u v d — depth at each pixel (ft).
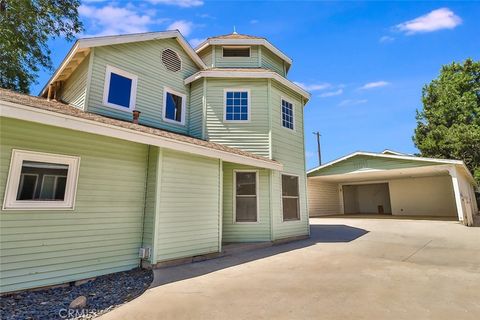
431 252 21.95
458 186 39.19
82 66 25.32
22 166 14.16
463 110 69.67
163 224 18.63
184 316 10.12
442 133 70.54
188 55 33.01
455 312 10.16
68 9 38.52
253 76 30.55
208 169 22.65
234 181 27.89
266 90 30.78
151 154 19.85
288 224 29.48
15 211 13.60
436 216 54.29
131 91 26.55
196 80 31.81
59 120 13.25
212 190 22.68
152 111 28.09
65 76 28.35
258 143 29.55
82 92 24.20
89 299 12.71
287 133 32.01
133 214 18.54
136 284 14.94
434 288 13.01
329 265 18.02
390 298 11.69
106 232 16.97
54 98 30.76
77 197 15.92
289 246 26.07
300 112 34.94
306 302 11.36
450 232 31.86
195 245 20.52
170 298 12.08
